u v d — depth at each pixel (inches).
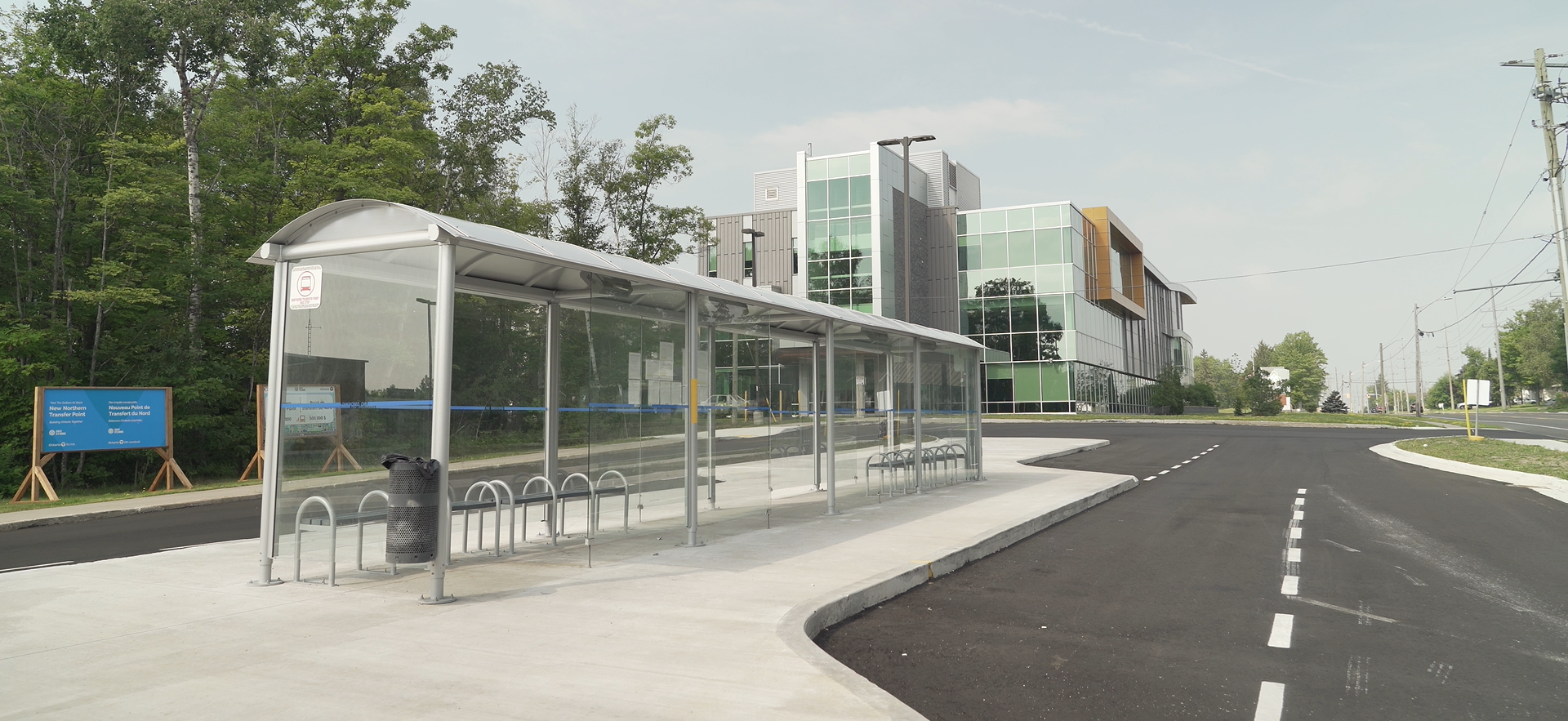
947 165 2073.1
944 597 297.9
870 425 577.3
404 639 221.9
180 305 943.0
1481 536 426.0
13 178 824.9
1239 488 660.7
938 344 650.2
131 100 972.6
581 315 494.9
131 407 723.4
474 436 573.9
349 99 1274.6
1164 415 2362.2
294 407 316.8
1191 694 193.8
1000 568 351.9
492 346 565.3
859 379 577.3
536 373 548.4
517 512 505.7
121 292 795.4
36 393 667.4
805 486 571.5
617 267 336.8
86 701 174.4
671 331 382.9
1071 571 345.1
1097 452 1059.3
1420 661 219.8
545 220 1491.1
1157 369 2984.7
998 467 830.5
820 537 399.5
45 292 852.6
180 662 202.2
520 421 555.8
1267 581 322.7
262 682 187.0
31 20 928.9
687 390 384.5
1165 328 3277.6
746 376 433.4
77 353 861.2
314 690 181.2
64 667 198.8
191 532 490.0
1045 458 956.0
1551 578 326.6
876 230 1851.6
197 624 240.8
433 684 184.7
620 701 173.8
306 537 320.5
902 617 268.1
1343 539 422.3
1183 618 266.2
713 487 412.8
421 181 1296.8
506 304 550.9
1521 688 197.9
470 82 1475.1
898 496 580.1
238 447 926.4
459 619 244.7
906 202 1192.2
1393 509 534.0
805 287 1718.8
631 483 362.3
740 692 179.3
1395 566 352.8
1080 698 191.2
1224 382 5536.4
